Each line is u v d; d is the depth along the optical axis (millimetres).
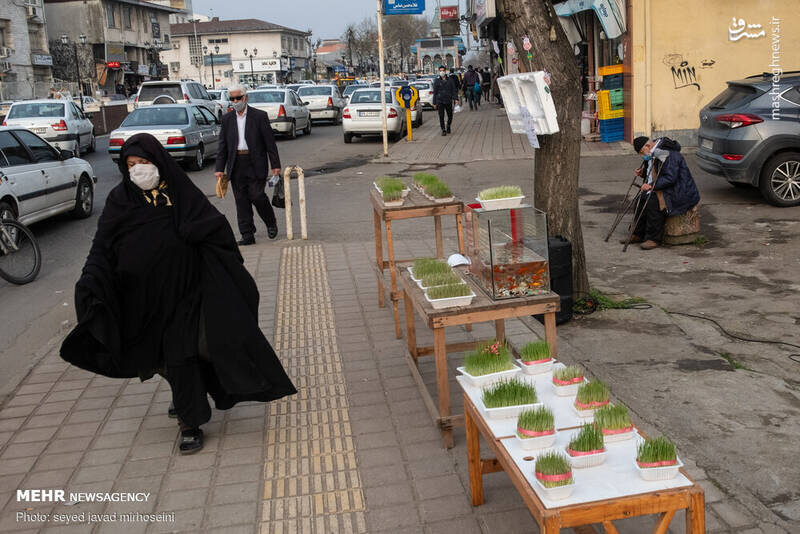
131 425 4805
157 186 4172
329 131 29312
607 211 11008
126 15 64062
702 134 11117
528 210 4105
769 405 4637
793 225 9469
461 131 24141
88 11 59062
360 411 4828
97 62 58531
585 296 6570
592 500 2500
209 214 4250
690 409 4617
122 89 61250
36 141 11477
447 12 54125
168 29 73000
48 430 4777
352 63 102312
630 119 16797
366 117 22828
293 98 26750
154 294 4172
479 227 4281
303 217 9977
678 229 8773
